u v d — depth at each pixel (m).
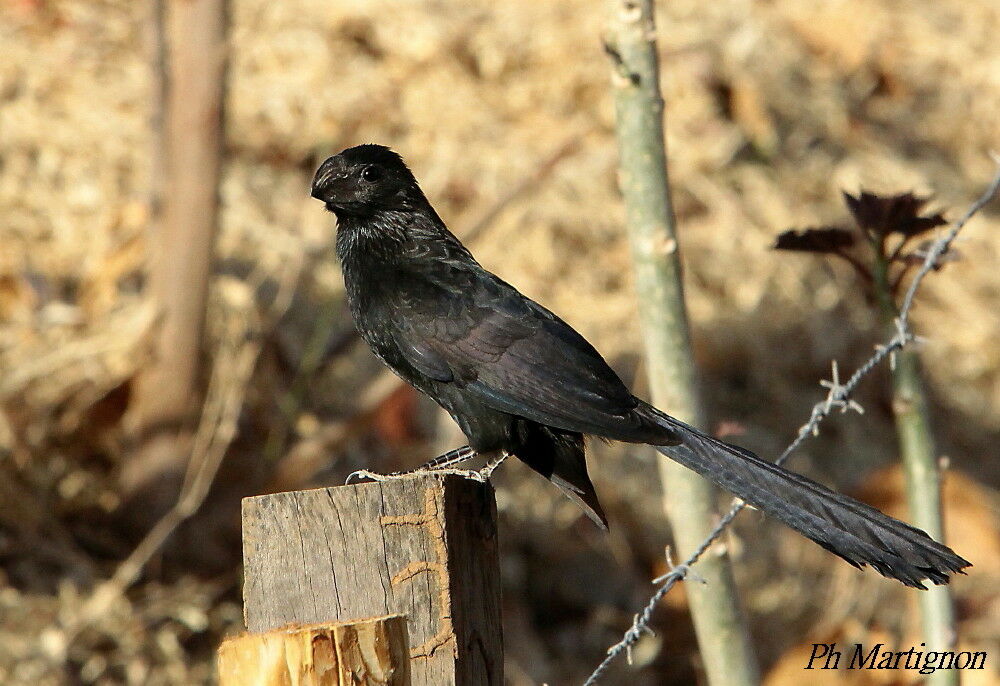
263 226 12.41
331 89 14.05
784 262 14.05
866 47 16.56
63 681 9.92
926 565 5.91
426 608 5.07
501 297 7.63
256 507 5.26
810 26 16.59
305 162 13.61
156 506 10.44
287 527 5.22
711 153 14.74
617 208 13.80
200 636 10.49
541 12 15.38
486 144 13.99
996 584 11.20
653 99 7.17
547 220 13.41
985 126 16.73
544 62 14.92
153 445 10.45
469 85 14.59
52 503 10.56
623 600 12.02
